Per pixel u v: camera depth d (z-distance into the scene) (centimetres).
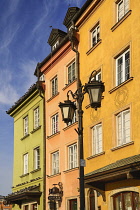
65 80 2419
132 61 1658
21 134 3133
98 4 2019
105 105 1864
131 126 1617
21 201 3011
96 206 1842
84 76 2133
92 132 2005
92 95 1196
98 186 1741
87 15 2138
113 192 1684
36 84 2714
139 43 1620
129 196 1588
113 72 1830
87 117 2044
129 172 1359
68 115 1284
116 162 1628
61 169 2345
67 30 2628
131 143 1599
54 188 2303
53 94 2628
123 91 1709
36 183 2697
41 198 2577
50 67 2648
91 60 2064
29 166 2886
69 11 2545
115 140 1753
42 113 2711
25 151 2998
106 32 1930
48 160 2553
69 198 2197
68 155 2308
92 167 1930
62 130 2392
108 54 1886
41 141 2684
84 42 2172
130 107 1638
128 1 1783
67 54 2400
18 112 3259
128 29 1725
